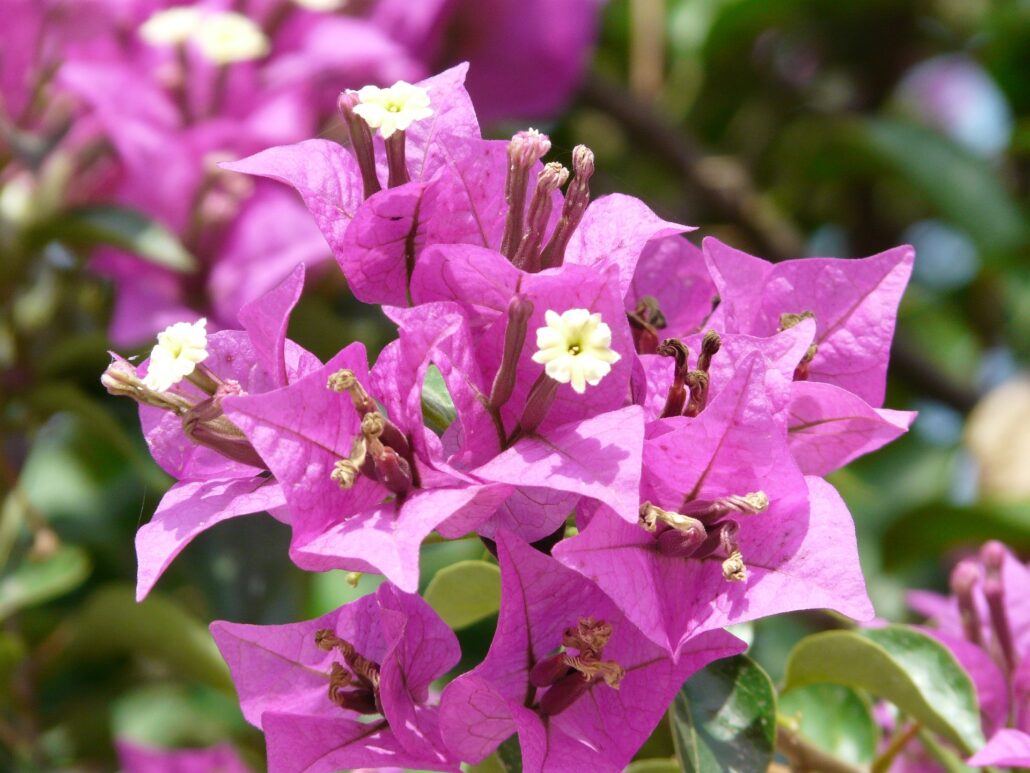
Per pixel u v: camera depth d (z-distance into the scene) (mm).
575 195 310
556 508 306
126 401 468
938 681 348
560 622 307
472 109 323
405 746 310
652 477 306
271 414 294
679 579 305
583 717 308
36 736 462
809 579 301
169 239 421
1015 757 331
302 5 446
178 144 430
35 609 479
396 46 468
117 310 437
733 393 300
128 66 447
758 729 322
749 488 305
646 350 328
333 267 438
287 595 438
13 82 448
